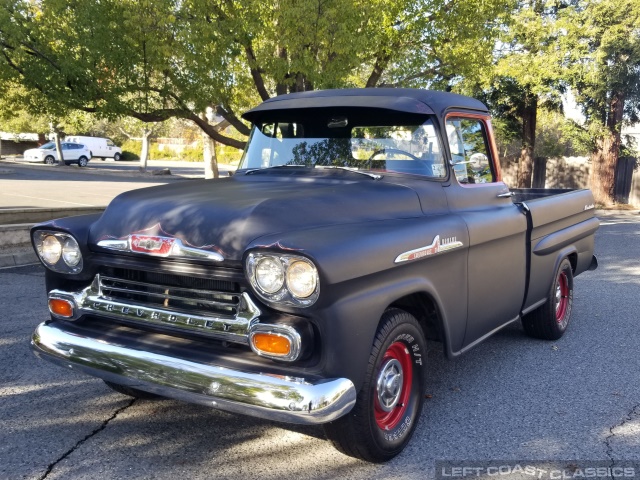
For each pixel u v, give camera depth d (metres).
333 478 3.35
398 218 3.72
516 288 4.83
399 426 3.58
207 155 26.83
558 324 5.86
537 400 4.48
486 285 4.33
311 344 2.95
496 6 13.03
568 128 21.83
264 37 11.41
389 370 3.49
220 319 3.06
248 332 2.97
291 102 4.62
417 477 3.37
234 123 12.96
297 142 4.60
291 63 11.05
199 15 10.73
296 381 2.85
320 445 3.72
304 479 3.33
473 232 4.06
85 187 22.23
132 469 3.39
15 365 4.90
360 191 3.74
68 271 3.60
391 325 3.35
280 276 2.88
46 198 17.39
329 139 4.49
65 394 4.40
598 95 20.03
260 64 11.28
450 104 4.42
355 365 3.04
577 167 25.25
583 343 5.89
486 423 4.07
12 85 11.78
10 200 16.42
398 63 13.00
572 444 3.79
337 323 2.94
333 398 2.85
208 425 3.96
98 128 50.53
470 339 4.27
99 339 3.38
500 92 21.69
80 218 3.71
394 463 3.52
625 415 4.23
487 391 4.63
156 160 59.25
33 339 3.59
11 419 3.97
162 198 3.62
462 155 4.49
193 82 11.40
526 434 3.92
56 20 10.64
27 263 8.98
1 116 12.90
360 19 11.14
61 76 10.76
